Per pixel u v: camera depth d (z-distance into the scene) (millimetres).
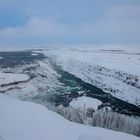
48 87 70438
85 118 35688
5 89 56531
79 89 74250
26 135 13297
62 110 36719
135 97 70125
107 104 57094
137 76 95125
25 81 65938
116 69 116812
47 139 13039
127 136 15711
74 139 13383
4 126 14258
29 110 18016
